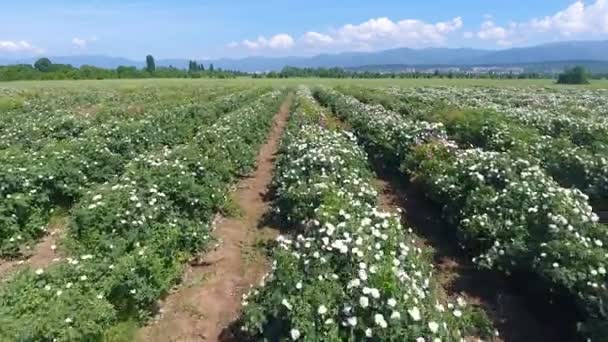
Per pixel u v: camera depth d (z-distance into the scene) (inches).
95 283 225.6
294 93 1845.5
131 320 238.8
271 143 738.8
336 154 432.5
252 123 719.1
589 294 222.7
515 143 501.4
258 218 400.5
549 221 278.7
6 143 549.6
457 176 381.4
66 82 2529.5
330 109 1093.1
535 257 255.8
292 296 198.8
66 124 674.8
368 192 358.9
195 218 346.0
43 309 197.3
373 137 591.2
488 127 585.6
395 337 184.7
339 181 382.6
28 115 854.5
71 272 231.6
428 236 366.0
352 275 211.5
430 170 418.6
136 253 255.6
